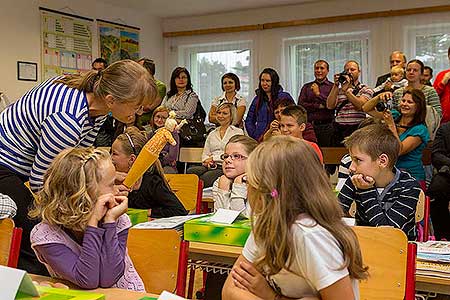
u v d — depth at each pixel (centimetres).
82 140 214
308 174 133
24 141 210
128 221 178
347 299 130
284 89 745
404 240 173
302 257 130
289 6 737
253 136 591
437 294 196
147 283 184
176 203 305
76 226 163
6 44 614
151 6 748
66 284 160
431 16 657
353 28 700
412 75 500
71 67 688
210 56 802
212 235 220
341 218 138
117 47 753
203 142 613
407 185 233
